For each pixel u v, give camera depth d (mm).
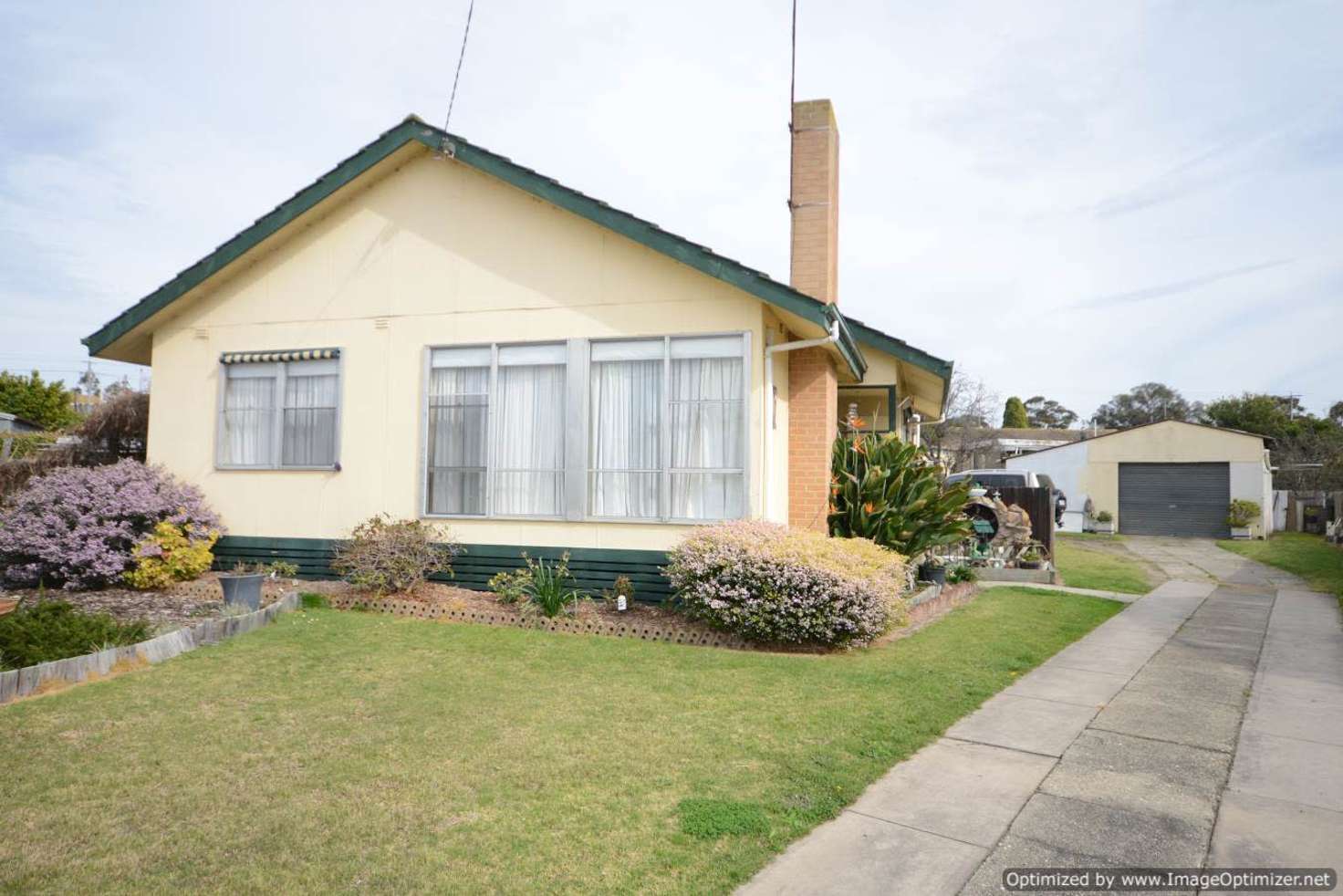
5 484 13680
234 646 7438
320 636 7922
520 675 6742
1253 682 7141
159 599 9531
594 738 5203
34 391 33344
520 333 10102
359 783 4426
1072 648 8664
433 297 10500
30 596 9484
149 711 5574
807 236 11336
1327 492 31359
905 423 17000
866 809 4297
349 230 10914
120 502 9891
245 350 11320
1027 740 5457
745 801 4266
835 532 10836
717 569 8203
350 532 10609
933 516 11031
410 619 8938
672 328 9547
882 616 7957
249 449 11281
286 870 3480
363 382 10719
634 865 3586
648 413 9641
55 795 4199
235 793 4266
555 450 9969
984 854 3814
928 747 5289
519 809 4125
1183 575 16734
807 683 6629
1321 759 5121
